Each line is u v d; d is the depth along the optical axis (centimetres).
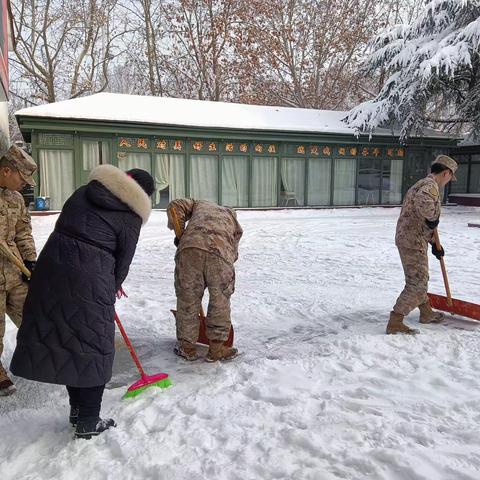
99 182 298
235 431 290
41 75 2923
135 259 930
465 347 418
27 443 290
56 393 362
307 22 2888
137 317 542
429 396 330
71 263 283
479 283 693
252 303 591
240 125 1753
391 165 2042
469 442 271
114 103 1709
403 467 243
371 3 2892
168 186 1731
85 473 256
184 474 250
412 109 1908
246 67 2852
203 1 2858
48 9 2642
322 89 3006
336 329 493
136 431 296
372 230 1305
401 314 456
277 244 1081
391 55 2078
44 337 279
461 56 1755
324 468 250
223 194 1811
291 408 317
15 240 381
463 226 1389
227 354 417
